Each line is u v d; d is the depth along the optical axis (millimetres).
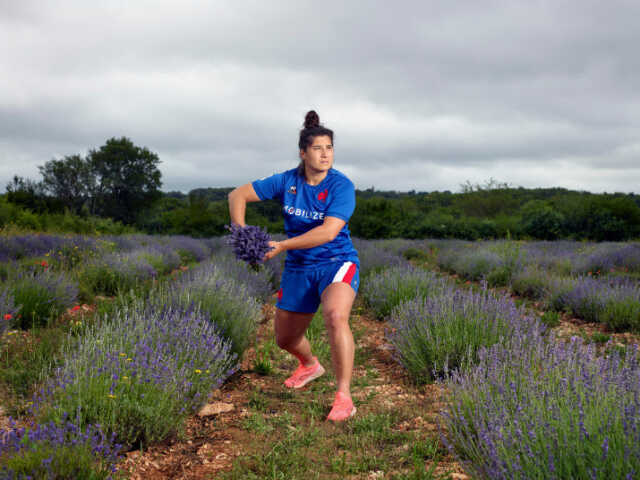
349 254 3236
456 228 26969
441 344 3789
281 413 3172
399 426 2953
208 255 14938
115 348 3023
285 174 3324
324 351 4727
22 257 9617
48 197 36375
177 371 2982
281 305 3371
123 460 2422
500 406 2377
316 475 2338
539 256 11906
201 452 2594
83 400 2525
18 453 2004
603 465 1766
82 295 6711
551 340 3127
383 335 5473
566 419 2037
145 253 10672
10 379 3352
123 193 56281
